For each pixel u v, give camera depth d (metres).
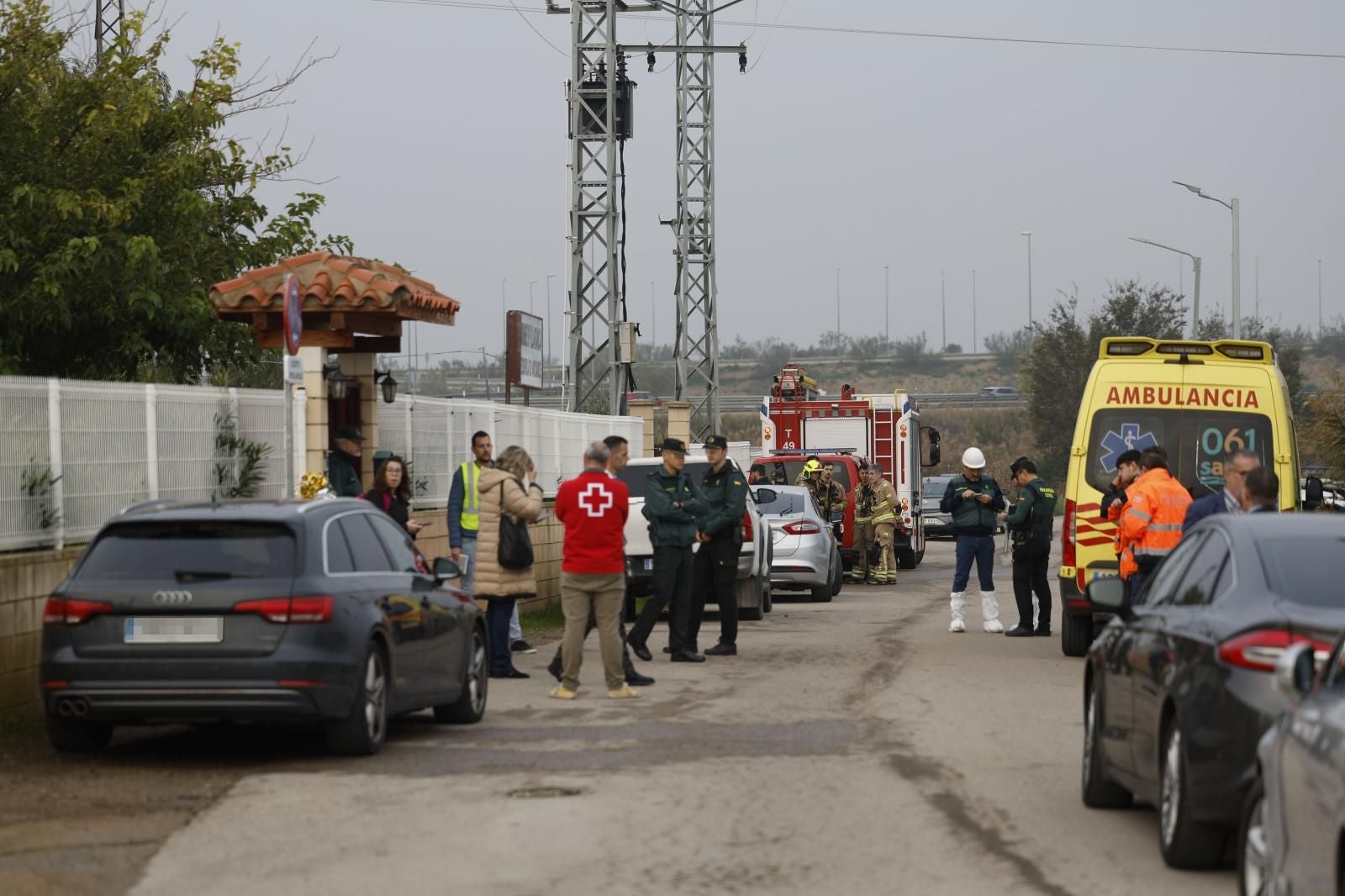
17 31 27.80
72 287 26.73
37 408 15.55
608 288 41.81
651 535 21.02
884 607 32.12
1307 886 6.95
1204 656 9.18
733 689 18.02
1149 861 9.77
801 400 47.84
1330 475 47.50
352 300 21.20
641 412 42.25
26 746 13.97
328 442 21.89
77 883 9.19
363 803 11.52
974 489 25.77
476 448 21.06
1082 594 21.44
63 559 15.54
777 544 32.59
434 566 15.22
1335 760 6.64
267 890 9.06
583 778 12.45
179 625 12.73
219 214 29.28
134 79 29.09
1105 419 21.91
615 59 42.00
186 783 12.34
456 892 9.02
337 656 12.90
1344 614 8.91
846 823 10.81
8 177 27.42
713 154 47.62
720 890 9.02
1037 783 12.34
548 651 22.62
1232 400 21.75
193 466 18.52
